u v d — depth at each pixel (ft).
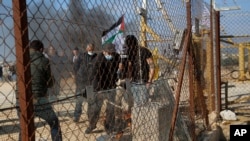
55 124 7.98
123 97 10.32
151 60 11.72
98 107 9.16
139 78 11.35
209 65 21.58
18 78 5.82
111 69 9.80
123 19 9.16
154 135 11.64
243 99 25.23
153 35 11.55
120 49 9.86
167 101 13.00
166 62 13.53
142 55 11.23
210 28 20.94
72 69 7.70
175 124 13.26
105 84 9.68
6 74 5.76
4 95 5.92
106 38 8.46
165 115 12.57
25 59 5.82
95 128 9.13
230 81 34.63
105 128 9.48
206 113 17.89
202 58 20.16
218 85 21.22
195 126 16.38
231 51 33.83
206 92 21.43
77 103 8.28
